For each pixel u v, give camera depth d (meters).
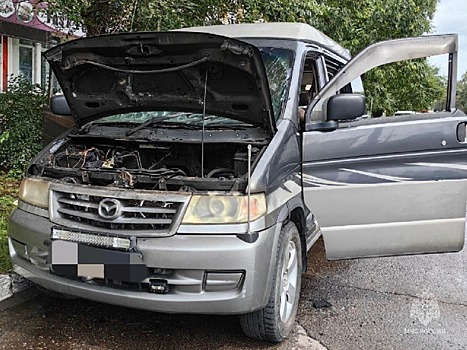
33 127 7.80
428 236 3.71
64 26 7.44
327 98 3.70
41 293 4.06
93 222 3.12
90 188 3.18
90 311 3.81
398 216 3.67
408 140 3.64
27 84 8.52
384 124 3.67
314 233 4.19
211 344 3.38
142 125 3.71
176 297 2.93
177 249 2.89
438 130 3.66
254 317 3.23
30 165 3.67
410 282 4.77
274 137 3.38
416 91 9.47
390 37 9.73
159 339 3.42
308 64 4.41
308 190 3.59
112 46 3.33
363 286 4.62
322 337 3.57
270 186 3.13
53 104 4.28
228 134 3.48
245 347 3.37
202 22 7.51
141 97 3.69
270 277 3.09
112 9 7.16
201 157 3.58
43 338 3.36
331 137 3.59
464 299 4.38
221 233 2.92
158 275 2.95
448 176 3.66
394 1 9.73
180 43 3.15
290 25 4.59
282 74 3.90
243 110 3.45
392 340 3.56
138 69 3.47
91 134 3.84
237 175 3.34
